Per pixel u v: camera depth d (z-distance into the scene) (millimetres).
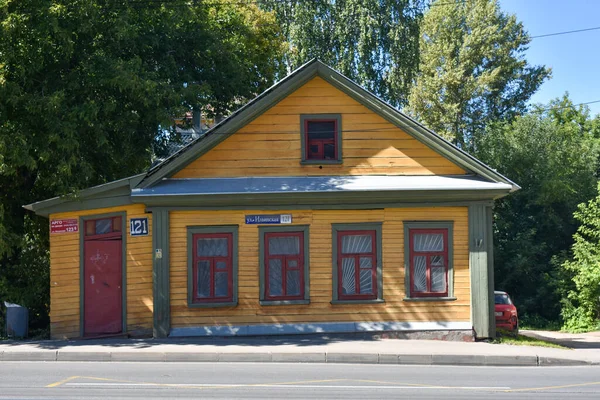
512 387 12195
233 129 19484
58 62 20656
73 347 16781
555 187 37844
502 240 39219
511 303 26812
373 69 38656
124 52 23375
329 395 11086
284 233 19172
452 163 19766
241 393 11148
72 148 19031
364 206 19156
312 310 19047
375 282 19156
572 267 33812
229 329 18828
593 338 27609
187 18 25953
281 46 35656
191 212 19047
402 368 14867
